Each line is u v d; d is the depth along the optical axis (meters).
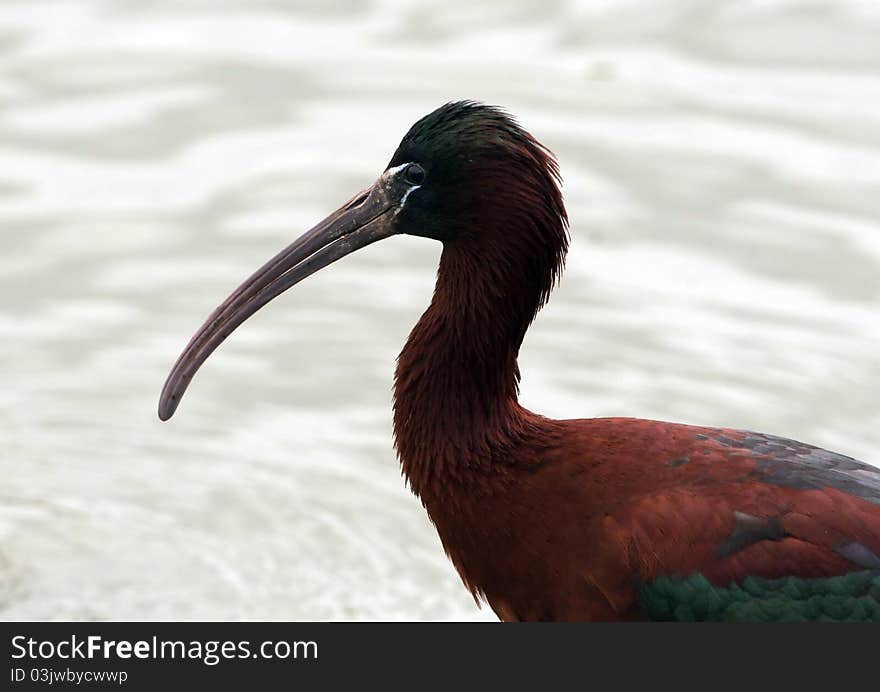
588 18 19.59
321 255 9.97
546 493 9.49
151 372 14.37
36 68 18.62
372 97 18.17
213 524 12.63
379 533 12.55
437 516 9.89
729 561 9.09
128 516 12.66
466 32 19.38
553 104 18.03
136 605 11.65
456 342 9.71
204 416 13.93
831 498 9.12
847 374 14.20
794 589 9.00
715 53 18.97
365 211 9.90
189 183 16.89
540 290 9.88
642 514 9.25
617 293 15.34
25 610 11.55
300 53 18.98
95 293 15.36
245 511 12.79
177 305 15.19
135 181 16.94
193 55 18.86
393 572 12.12
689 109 17.94
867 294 15.31
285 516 12.72
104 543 12.33
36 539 12.34
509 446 9.62
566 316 15.04
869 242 15.96
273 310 15.23
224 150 17.36
